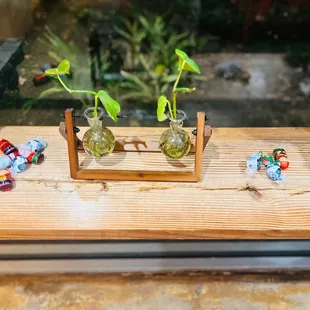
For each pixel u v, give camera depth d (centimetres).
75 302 155
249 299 155
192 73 267
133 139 140
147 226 115
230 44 301
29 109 199
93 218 117
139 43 285
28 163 134
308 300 155
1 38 226
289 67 280
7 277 162
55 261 161
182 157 133
